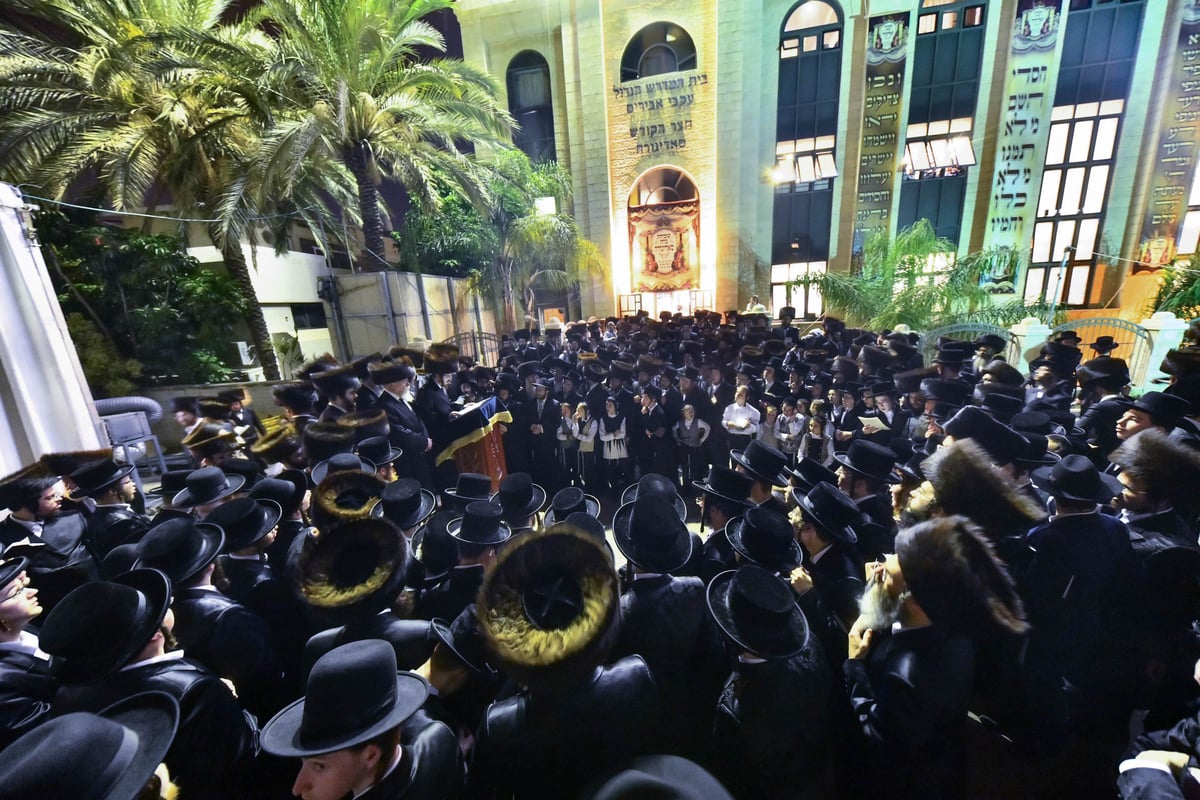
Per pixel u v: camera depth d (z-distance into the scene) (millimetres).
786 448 5609
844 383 5988
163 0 9461
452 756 1594
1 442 4309
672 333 11781
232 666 2062
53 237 8992
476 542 2447
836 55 18109
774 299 21109
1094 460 4070
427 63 11227
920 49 17469
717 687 2316
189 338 10172
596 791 1168
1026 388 5500
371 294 12055
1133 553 2234
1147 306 12156
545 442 6711
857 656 1996
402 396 5176
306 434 4137
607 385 6629
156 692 1440
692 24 18875
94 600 1611
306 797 1349
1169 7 15016
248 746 1803
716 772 2004
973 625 1547
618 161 20859
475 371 7246
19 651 2021
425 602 2506
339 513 2512
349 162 10945
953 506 2363
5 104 8195
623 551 2316
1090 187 16953
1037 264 17922
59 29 9984
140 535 2994
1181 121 15555
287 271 13898
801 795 2434
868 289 13430
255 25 10742
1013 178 17422
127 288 9852
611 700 1615
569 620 1427
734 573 2098
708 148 19922
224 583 2602
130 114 9234
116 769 1114
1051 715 2068
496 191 14320
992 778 2521
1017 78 16703
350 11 9312
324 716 1285
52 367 4590
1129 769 1506
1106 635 2320
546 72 21266
